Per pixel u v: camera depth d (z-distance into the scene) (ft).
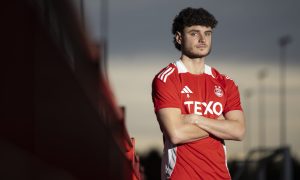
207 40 14.23
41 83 8.05
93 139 12.41
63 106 9.14
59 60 8.79
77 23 9.26
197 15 14.05
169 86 14.03
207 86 14.35
